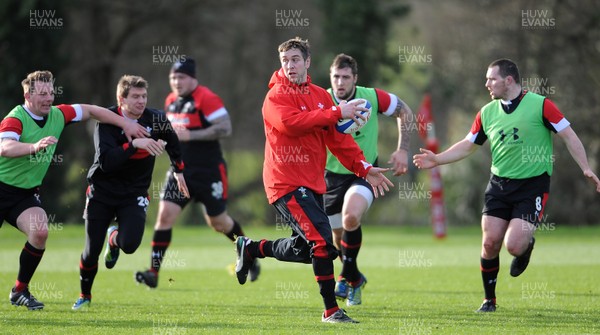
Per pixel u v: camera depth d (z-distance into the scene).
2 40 89.75
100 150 27.17
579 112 94.81
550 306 29.16
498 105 28.31
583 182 95.69
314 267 24.78
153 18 107.75
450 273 41.97
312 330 23.52
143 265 46.06
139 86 27.70
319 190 25.02
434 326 24.38
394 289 35.25
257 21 112.31
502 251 52.31
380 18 102.88
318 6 103.56
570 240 62.97
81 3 101.62
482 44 102.25
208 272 42.94
